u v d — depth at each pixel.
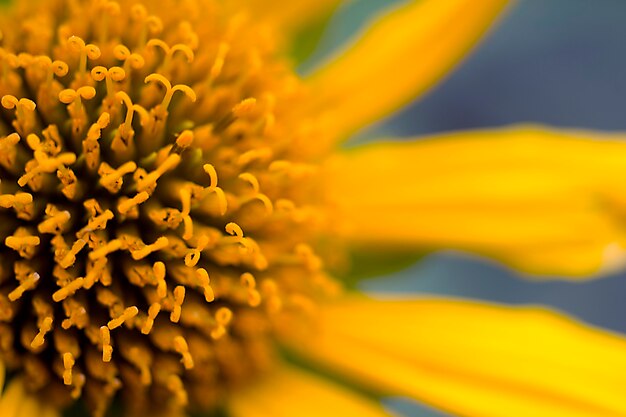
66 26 0.18
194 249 0.18
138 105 0.18
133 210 0.18
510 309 0.19
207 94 0.18
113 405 0.18
